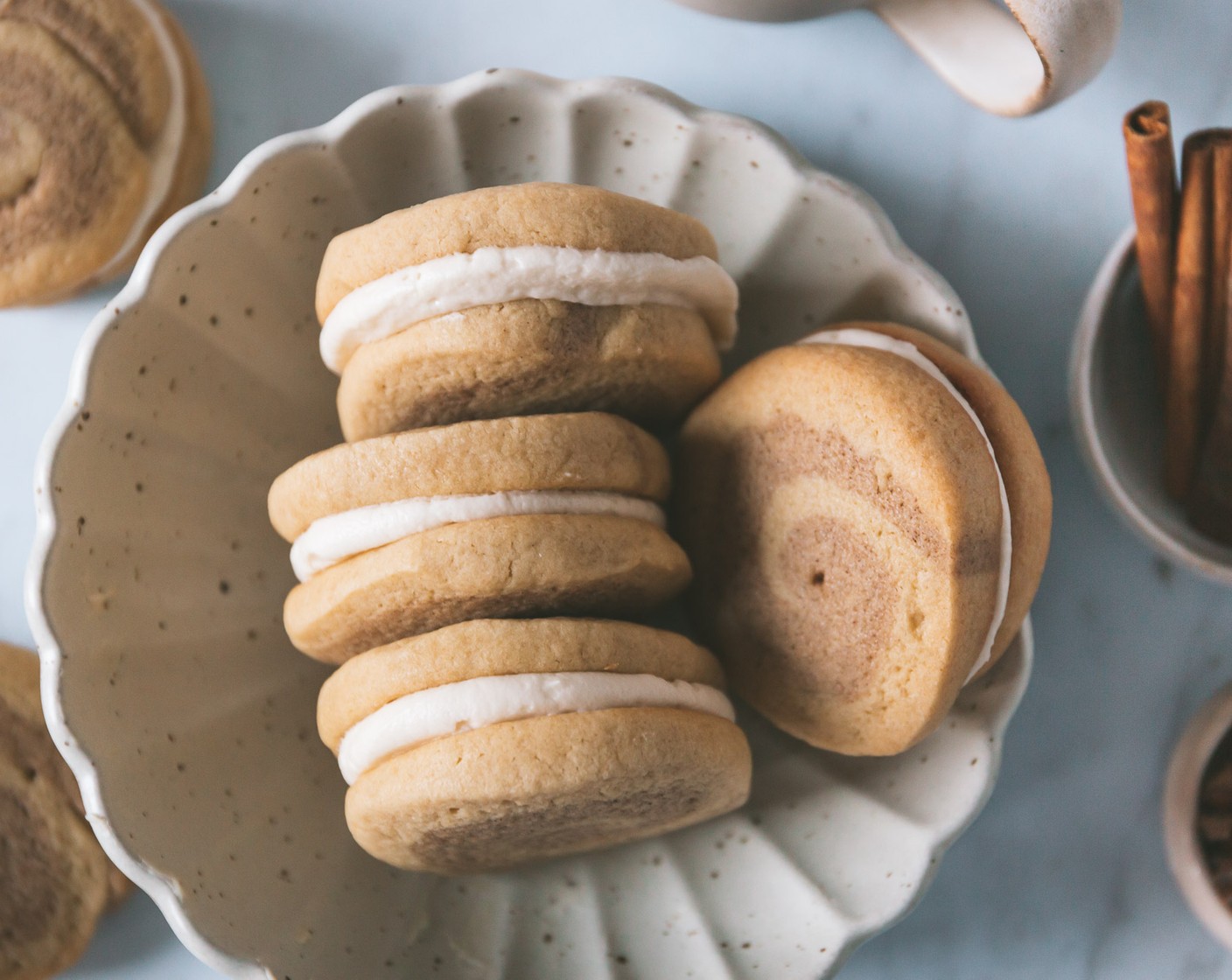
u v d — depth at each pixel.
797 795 0.37
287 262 0.37
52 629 0.34
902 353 0.35
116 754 0.34
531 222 0.32
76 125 0.37
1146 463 0.37
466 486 0.32
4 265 0.37
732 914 0.36
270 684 0.37
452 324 0.32
